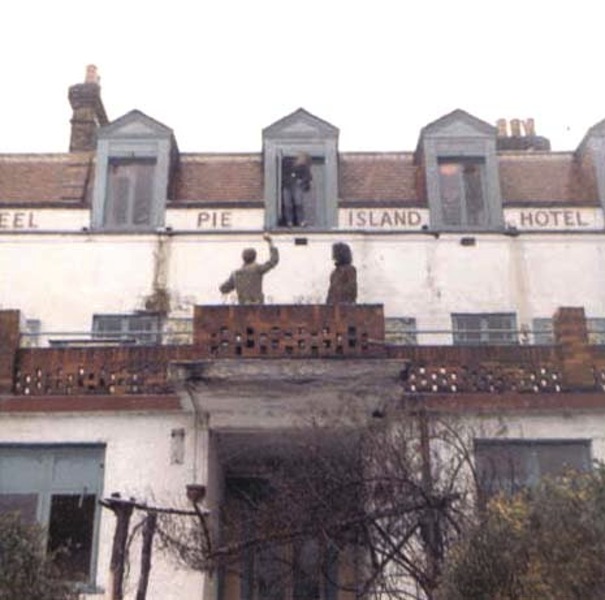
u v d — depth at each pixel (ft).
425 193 64.18
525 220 63.36
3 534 27.68
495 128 65.72
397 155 67.72
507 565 26.91
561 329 48.78
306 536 39.19
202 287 61.05
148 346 48.52
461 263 61.82
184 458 46.19
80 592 32.55
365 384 44.45
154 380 47.83
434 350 48.26
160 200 63.46
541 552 26.02
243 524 42.16
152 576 43.16
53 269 61.57
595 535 25.18
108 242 62.28
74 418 47.11
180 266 61.62
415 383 47.57
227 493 50.83
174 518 43.70
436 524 35.96
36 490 46.06
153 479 45.85
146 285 61.11
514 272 61.57
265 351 45.62
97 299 60.80
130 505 35.19
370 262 61.62
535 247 62.28
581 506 25.82
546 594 25.35
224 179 65.77
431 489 37.22
